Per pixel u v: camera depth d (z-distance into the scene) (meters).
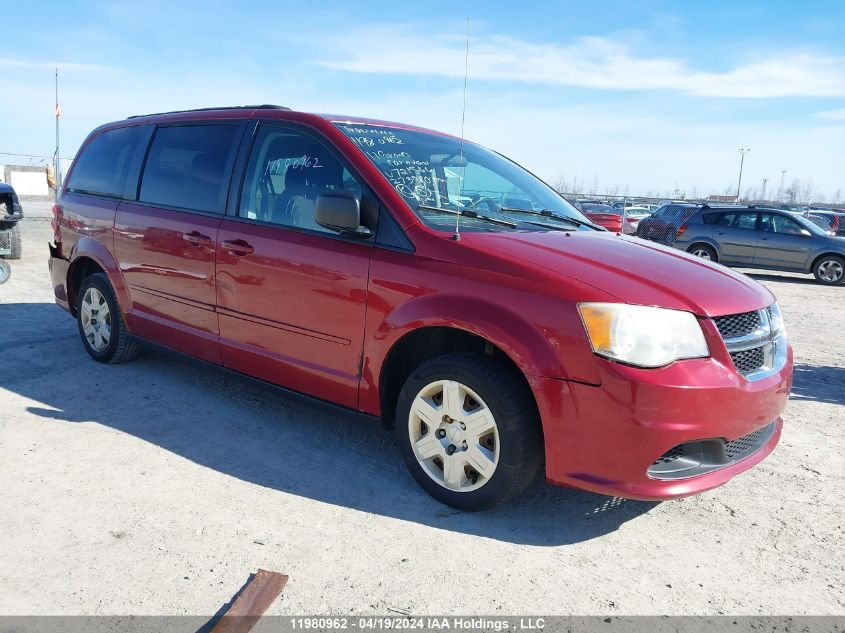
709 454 2.78
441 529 2.89
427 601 2.40
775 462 3.79
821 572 2.70
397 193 3.25
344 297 3.26
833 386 5.42
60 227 5.24
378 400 3.22
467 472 3.01
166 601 2.33
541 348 2.70
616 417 2.60
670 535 2.95
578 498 3.25
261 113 3.93
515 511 3.09
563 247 3.11
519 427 2.78
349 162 3.41
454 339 3.29
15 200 8.98
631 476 2.63
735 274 3.34
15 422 3.81
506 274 2.84
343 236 3.31
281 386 3.68
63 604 2.29
